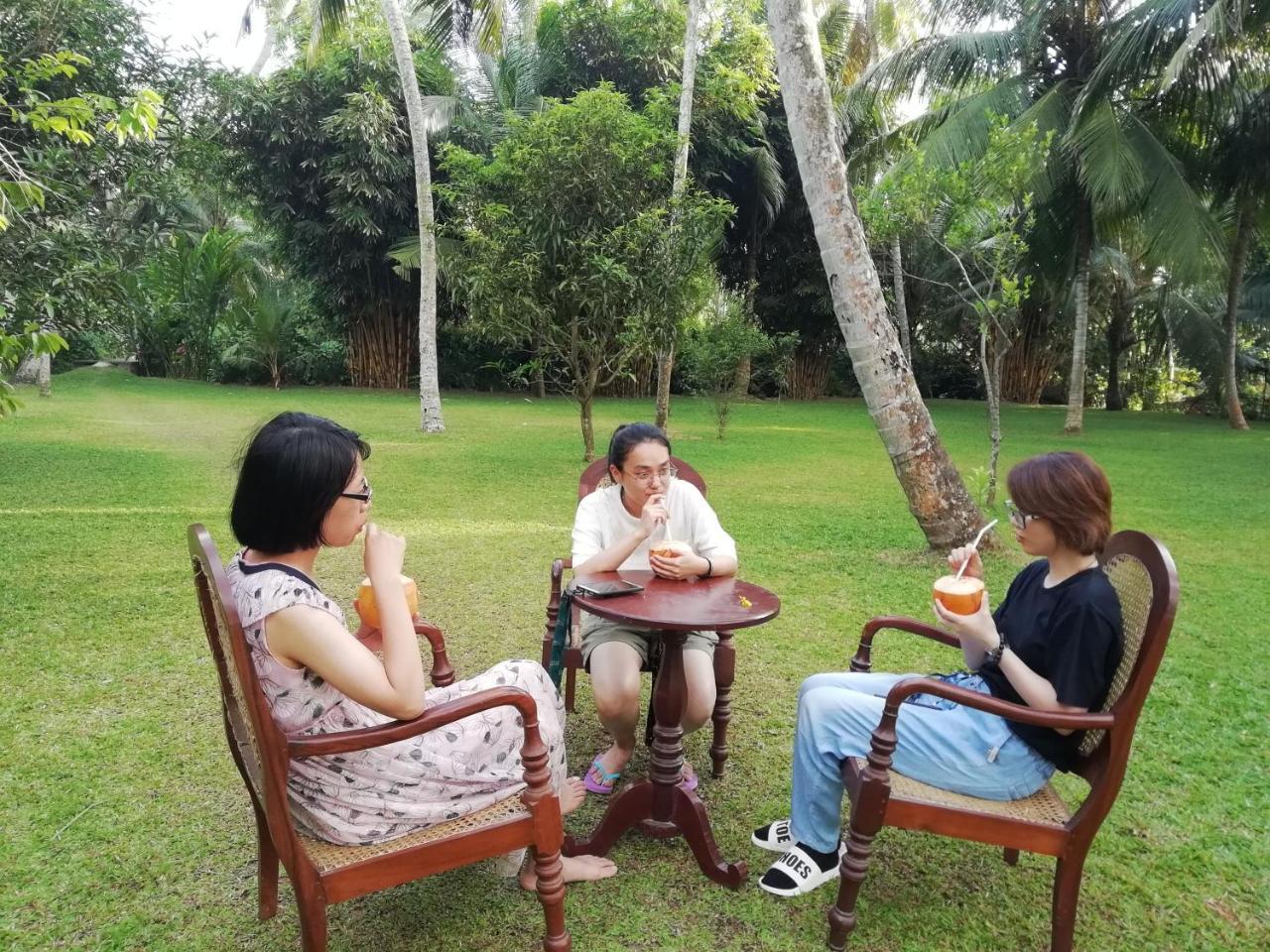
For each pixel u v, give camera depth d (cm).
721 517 736
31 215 720
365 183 1847
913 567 568
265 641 175
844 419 1730
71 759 299
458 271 966
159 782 285
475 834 188
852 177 1741
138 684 360
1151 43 1208
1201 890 238
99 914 222
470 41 1403
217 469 908
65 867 240
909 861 252
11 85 722
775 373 2223
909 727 214
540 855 194
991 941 218
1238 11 1080
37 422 1311
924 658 407
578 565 283
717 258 2020
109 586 492
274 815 169
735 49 1669
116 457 977
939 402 2502
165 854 248
